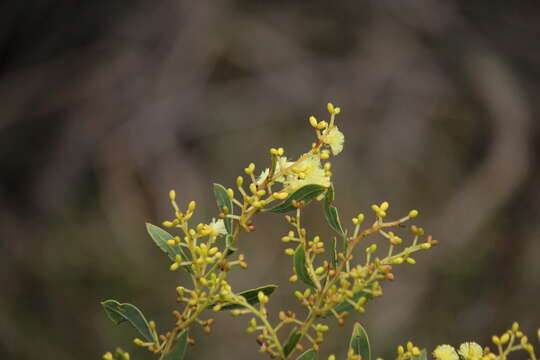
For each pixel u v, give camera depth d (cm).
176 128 1106
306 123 1134
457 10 1212
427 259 975
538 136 1126
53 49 1196
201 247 178
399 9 1211
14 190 1109
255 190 178
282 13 1213
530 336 927
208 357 848
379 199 1055
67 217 1052
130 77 1149
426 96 1156
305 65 1170
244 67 1160
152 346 183
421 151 1114
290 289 923
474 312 943
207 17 1169
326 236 974
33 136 1152
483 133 1135
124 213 1022
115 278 966
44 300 955
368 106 1141
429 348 911
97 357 895
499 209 1013
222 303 180
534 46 1202
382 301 934
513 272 976
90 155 1104
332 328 851
